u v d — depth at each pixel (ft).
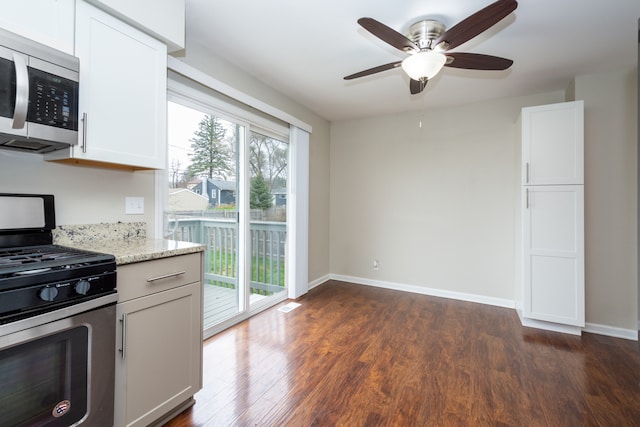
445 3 5.76
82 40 4.33
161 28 5.31
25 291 3.16
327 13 6.18
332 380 6.18
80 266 3.62
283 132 10.94
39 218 4.69
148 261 4.46
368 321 9.32
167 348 4.79
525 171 8.83
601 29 6.61
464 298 11.64
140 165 5.14
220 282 8.77
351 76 7.22
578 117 8.29
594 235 8.75
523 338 8.25
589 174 8.79
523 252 8.95
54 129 3.92
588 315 8.83
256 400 5.53
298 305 10.75
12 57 3.51
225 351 7.32
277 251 11.25
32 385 3.31
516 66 8.38
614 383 6.18
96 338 3.80
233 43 7.39
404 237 12.78
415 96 10.82
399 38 5.56
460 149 11.71
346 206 14.02
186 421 4.96
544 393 5.85
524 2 5.72
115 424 4.10
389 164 13.07
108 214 5.76
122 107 4.85
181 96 7.20
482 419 5.12
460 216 11.74
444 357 7.18
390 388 5.94
